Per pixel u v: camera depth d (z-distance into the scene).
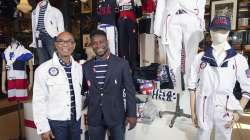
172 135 2.47
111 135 2.14
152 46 3.48
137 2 3.12
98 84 2.01
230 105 1.78
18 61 3.28
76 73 1.99
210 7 4.30
